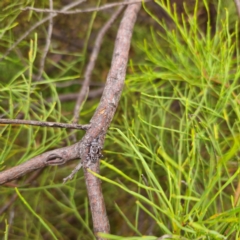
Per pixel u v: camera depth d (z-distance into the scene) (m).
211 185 0.72
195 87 1.01
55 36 1.18
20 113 1.08
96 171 0.80
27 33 0.99
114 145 1.05
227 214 0.72
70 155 0.81
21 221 1.07
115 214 1.10
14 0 1.04
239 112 0.85
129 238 0.68
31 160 0.81
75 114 0.96
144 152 1.00
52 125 0.80
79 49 1.25
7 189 0.96
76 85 1.28
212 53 0.94
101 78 1.27
